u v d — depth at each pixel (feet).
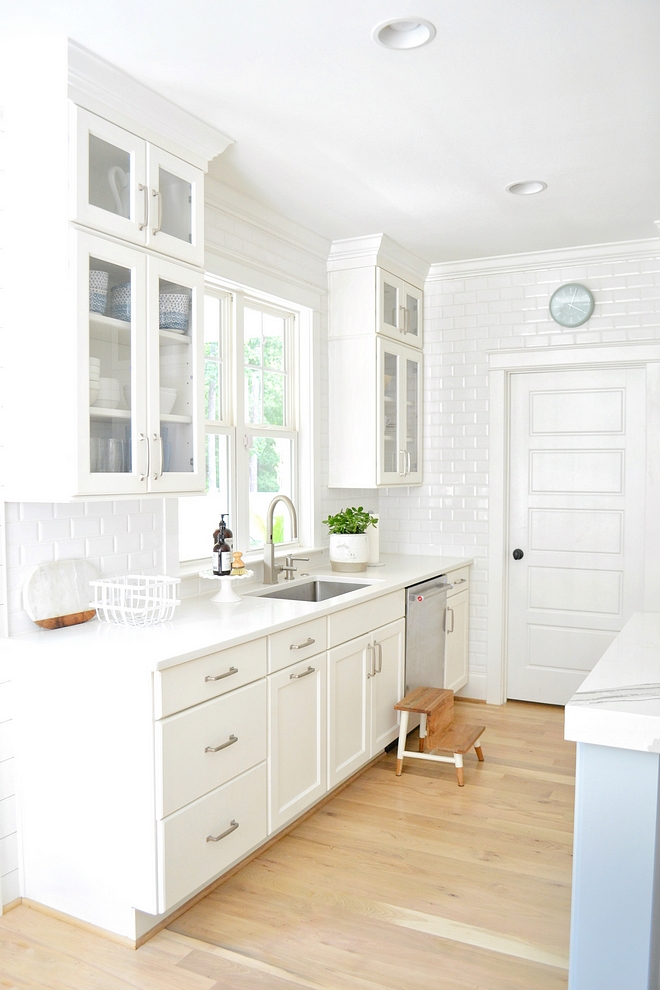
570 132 9.15
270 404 12.94
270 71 7.65
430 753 12.34
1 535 7.71
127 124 7.82
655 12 6.70
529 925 7.54
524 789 10.90
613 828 5.27
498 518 14.92
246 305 12.25
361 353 13.55
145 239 8.03
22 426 7.59
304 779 9.46
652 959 5.33
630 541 14.25
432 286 15.38
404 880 8.39
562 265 14.20
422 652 12.85
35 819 7.81
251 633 8.13
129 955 7.09
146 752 7.00
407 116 8.70
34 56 7.30
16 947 7.24
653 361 13.62
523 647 15.19
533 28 6.95
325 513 14.01
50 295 7.34
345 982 6.70
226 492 11.68
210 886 8.20
